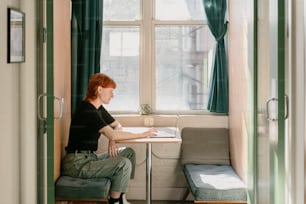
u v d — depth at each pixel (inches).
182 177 184.5
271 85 135.0
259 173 145.9
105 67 185.9
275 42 129.7
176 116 184.7
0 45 108.7
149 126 183.6
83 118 157.6
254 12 145.3
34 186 136.3
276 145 128.3
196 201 147.9
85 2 178.1
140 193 183.6
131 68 187.5
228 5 183.3
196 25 187.0
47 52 127.9
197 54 187.9
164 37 187.9
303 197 122.2
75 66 177.8
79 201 148.5
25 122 128.2
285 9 130.7
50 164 130.2
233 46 175.9
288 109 127.0
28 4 129.4
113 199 154.2
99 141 181.0
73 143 157.6
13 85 118.8
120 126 169.6
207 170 170.9
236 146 170.1
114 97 187.6
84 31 178.4
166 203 181.9
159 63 188.4
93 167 153.6
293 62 126.8
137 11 186.9
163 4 187.5
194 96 189.2
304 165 120.7
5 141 113.9
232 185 150.9
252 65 147.2
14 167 120.5
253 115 147.2
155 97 188.5
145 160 183.6
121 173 153.6
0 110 110.0
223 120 185.3
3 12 110.2
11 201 118.5
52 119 129.5
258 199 145.4
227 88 185.2
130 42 186.9
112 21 185.8
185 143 181.9
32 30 133.0
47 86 128.6
